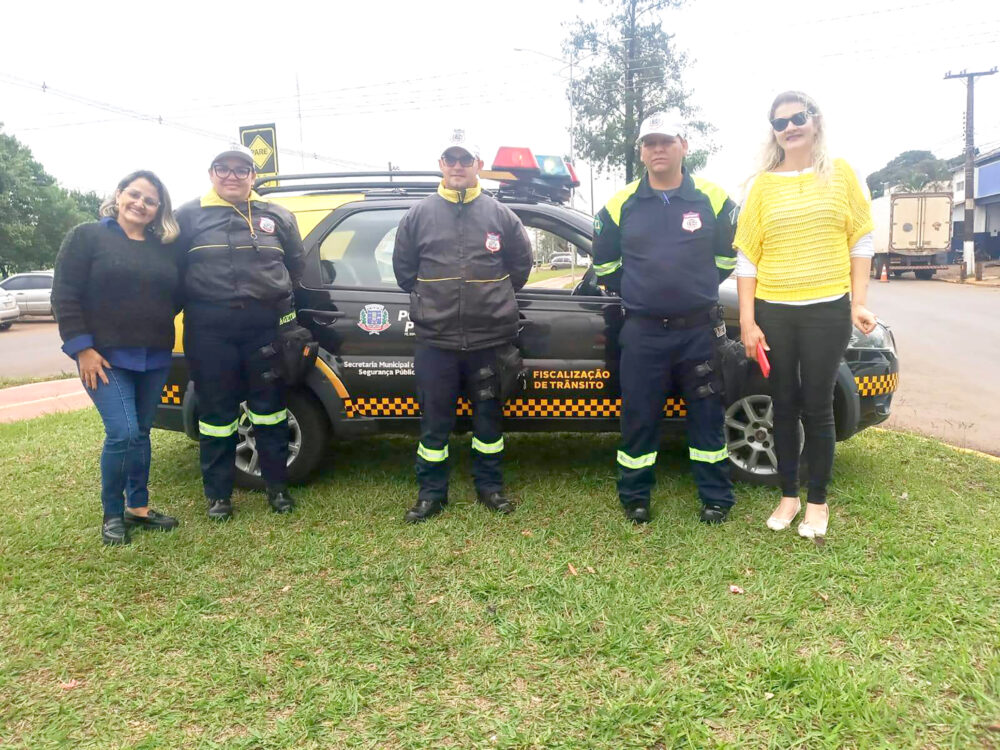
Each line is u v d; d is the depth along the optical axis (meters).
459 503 3.91
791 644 2.53
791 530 3.44
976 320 13.65
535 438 5.17
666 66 23.41
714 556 3.17
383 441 5.22
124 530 3.52
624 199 3.49
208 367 3.64
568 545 3.35
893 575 2.95
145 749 2.10
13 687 2.41
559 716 2.21
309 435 4.13
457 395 3.71
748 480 4.01
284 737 2.13
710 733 2.09
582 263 4.08
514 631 2.65
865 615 2.68
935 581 2.89
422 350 3.63
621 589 2.91
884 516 3.55
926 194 25.12
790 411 3.38
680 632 2.61
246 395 3.83
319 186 4.41
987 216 43.38
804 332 3.24
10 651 2.61
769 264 3.27
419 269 3.59
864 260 3.21
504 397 3.70
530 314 3.92
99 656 2.57
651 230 3.38
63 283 3.25
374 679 2.40
